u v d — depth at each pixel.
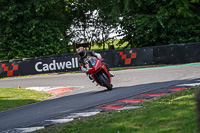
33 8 97.69
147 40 94.00
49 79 65.06
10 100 43.25
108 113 24.11
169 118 17.55
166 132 14.81
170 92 31.06
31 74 77.81
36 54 98.88
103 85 38.78
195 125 14.77
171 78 44.16
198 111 10.05
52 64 76.75
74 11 125.62
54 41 101.00
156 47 69.94
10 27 95.38
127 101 29.66
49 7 105.38
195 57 67.00
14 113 33.41
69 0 123.69
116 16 95.56
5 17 92.88
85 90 44.88
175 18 89.94
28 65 77.88
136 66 71.75
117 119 20.12
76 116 25.56
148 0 91.75
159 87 36.53
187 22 89.19
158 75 49.88
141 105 25.42
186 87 32.88
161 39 94.44
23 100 42.47
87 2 117.62
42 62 77.25
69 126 21.06
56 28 100.88
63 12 122.44
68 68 75.81
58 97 42.00
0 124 27.91
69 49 123.06
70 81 58.09
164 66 66.44
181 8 86.62
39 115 29.53
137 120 18.53
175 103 22.06
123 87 41.38
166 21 89.69
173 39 90.81
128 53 72.25
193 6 89.00
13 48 96.00
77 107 30.72
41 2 96.12
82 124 21.05
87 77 60.47
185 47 67.69
